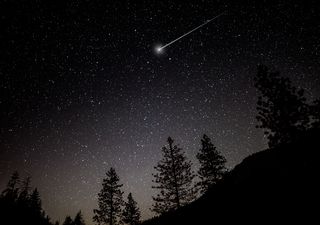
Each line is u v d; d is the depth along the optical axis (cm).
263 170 1647
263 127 1734
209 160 2781
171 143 3038
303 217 965
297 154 1512
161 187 2830
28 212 2788
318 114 1600
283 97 1669
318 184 1148
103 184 3459
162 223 1847
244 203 1370
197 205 1881
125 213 3481
